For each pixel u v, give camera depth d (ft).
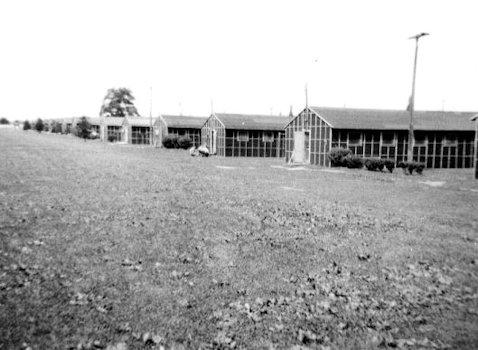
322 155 125.80
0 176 71.61
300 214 48.06
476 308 24.14
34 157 117.08
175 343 19.34
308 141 134.82
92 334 19.72
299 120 137.69
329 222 44.47
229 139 166.40
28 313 21.29
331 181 84.74
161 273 27.89
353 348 19.65
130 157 135.95
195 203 52.90
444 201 60.90
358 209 52.49
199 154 162.09
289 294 25.49
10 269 27.12
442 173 111.24
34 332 19.57
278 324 21.66
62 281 25.61
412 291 26.48
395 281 28.22
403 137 127.95
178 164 116.06
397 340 20.31
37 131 433.07
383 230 41.68
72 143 218.59
